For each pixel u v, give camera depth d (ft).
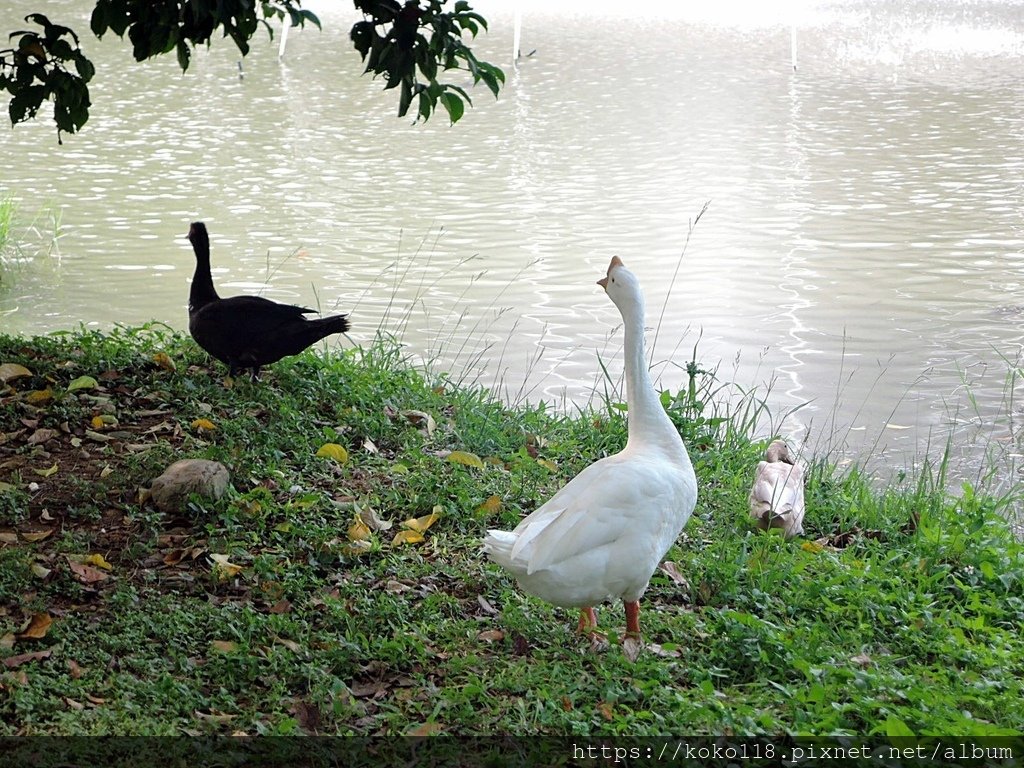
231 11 18.53
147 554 17.01
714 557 17.89
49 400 19.49
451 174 43.68
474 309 28.04
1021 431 22.84
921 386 24.39
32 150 48.01
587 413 23.06
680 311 27.94
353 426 19.94
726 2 100.37
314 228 35.60
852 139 49.49
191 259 32.01
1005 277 30.45
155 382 20.16
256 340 19.99
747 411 22.30
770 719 15.30
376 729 15.23
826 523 19.45
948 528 18.92
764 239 34.24
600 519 15.71
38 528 17.29
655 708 15.57
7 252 32.60
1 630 15.72
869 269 31.27
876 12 94.27
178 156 46.93
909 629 16.88
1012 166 43.80
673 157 46.32
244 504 17.69
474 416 20.95
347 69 72.38
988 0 99.30
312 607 16.56
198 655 15.85
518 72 68.90
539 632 16.48
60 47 19.13
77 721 14.88
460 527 18.15
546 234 34.94
